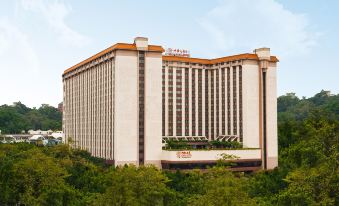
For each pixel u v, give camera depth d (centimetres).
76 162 13212
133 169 8738
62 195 8119
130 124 15638
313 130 9375
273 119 18800
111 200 7169
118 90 15525
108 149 16462
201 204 6856
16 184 8444
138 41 15775
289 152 10394
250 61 18662
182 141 18850
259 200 8031
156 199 8281
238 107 19100
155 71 16062
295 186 7106
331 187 6919
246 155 17225
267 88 18738
